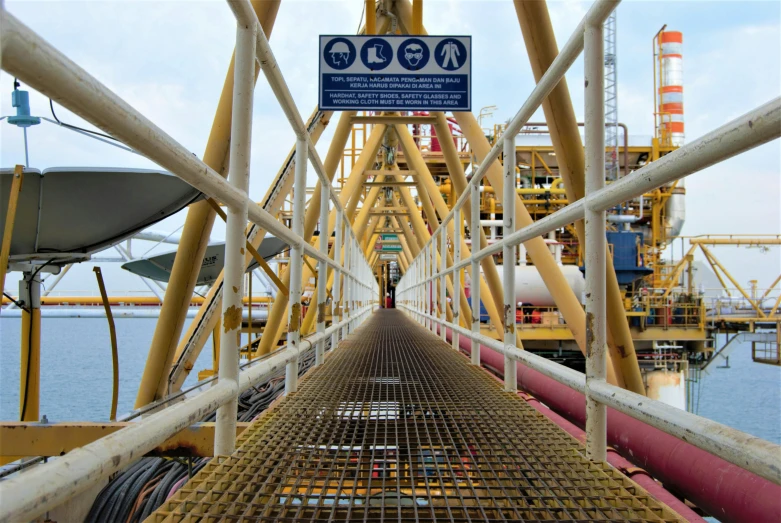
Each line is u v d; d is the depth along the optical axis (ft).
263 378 8.58
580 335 16.51
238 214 7.18
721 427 4.34
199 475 6.73
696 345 84.07
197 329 21.62
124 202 13.84
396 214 53.72
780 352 81.66
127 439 4.37
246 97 7.27
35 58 2.99
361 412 10.23
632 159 97.14
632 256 75.72
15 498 3.00
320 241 16.25
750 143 3.88
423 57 19.29
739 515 7.31
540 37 13.17
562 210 7.97
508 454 7.80
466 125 21.65
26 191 12.96
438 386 13.24
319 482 6.86
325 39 19.34
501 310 25.52
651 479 8.50
